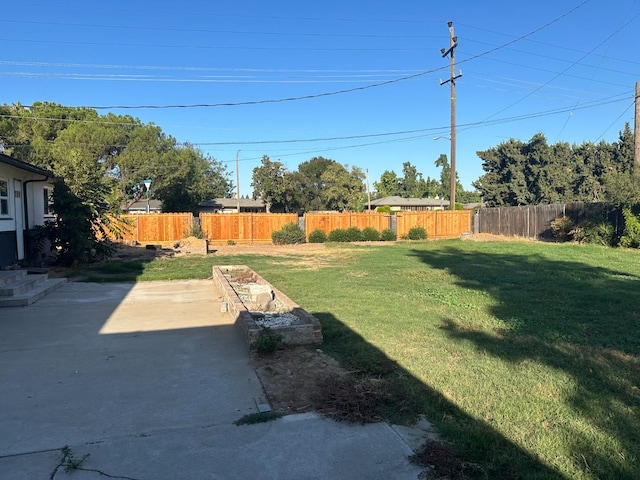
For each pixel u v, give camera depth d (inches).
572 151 1568.7
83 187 555.2
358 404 144.0
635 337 222.4
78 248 530.0
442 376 169.8
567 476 106.1
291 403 149.3
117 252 720.3
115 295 355.3
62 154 1132.5
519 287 373.4
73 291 374.0
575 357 192.9
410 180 3506.4
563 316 268.8
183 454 117.5
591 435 124.9
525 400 148.6
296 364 187.9
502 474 107.8
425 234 1087.0
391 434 127.7
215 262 599.8
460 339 221.5
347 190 2348.7
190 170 1475.1
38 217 564.1
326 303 311.6
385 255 681.0
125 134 1359.5
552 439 122.8
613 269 481.4
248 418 136.7
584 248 717.3
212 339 227.0
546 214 933.8
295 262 598.9
